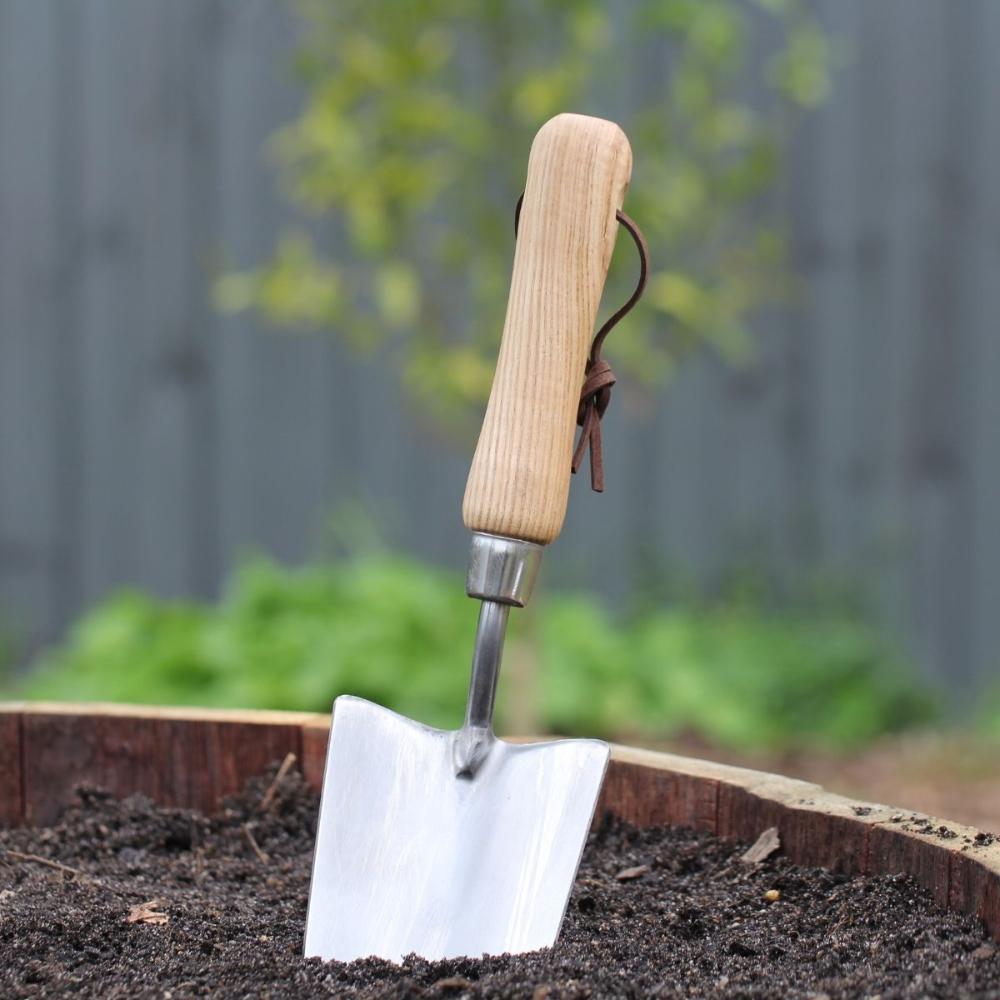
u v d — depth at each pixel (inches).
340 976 51.6
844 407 180.9
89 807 76.5
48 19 176.2
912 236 179.2
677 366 178.4
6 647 178.5
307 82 145.9
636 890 63.6
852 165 178.4
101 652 160.9
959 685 181.5
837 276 179.5
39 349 178.7
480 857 58.1
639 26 129.4
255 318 179.5
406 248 140.0
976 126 177.8
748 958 53.0
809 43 135.7
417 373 139.1
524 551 59.3
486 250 136.7
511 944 54.9
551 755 60.1
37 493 180.1
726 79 162.1
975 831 59.3
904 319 179.6
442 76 139.4
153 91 176.6
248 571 166.1
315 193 133.9
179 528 180.4
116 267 178.1
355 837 59.3
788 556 181.3
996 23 176.9
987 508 181.0
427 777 61.1
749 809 67.3
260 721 77.1
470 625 163.3
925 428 180.4
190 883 67.2
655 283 127.3
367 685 153.5
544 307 59.1
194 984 50.6
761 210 176.9
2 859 69.2
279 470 180.5
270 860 71.1
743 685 168.7
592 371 61.2
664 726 165.0
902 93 177.8
